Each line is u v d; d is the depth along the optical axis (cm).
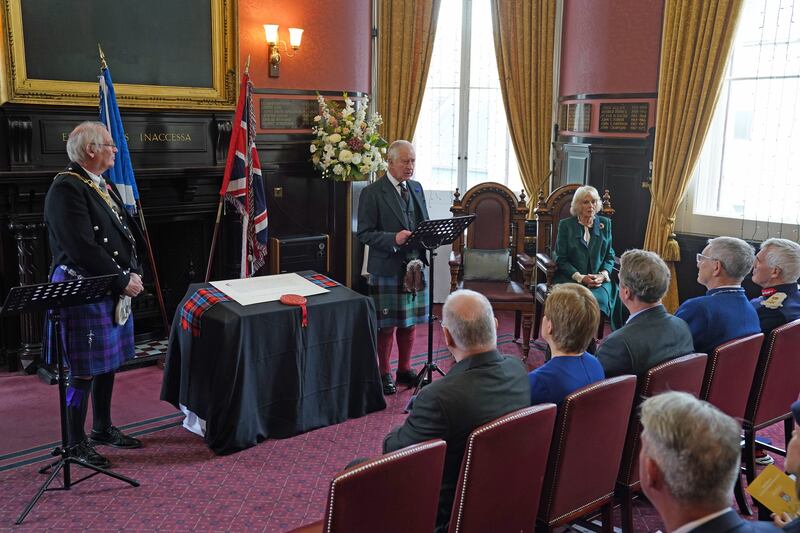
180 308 361
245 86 481
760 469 328
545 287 477
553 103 646
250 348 342
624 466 257
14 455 340
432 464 185
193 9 486
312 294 375
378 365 414
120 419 387
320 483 320
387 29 625
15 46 412
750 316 295
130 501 301
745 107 532
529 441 205
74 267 320
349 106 548
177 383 369
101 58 426
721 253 293
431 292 407
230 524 286
